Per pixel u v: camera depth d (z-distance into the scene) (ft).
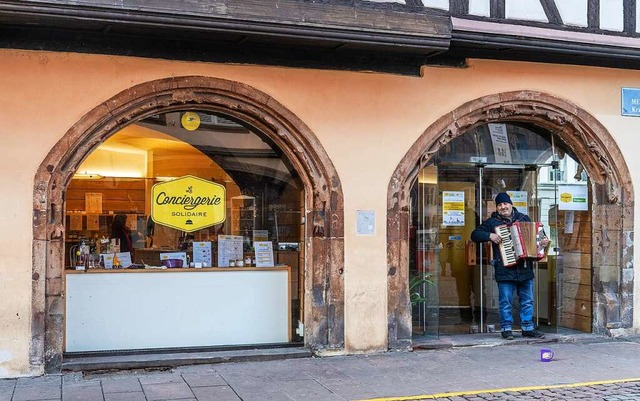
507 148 31.48
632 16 30.17
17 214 23.93
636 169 31.50
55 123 24.27
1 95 23.85
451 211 31.27
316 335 27.30
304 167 27.43
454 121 28.94
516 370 25.32
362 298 27.68
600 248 31.65
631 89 31.42
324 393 22.13
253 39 25.03
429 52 26.94
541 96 30.01
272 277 27.99
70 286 25.85
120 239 26.40
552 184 32.19
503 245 30.01
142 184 26.55
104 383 23.20
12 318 23.81
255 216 27.84
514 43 27.68
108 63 24.79
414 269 30.25
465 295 31.73
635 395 22.08
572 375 24.62
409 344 28.35
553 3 28.96
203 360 25.96
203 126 27.09
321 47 26.43
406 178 28.40
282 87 26.71
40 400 21.09
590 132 30.89
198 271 27.27
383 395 21.97
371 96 27.84
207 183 27.32
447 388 22.85
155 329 26.81
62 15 22.11
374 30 25.14
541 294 32.19
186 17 23.18
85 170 25.76
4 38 23.77
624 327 31.32
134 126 26.30
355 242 27.63
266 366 25.72
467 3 27.76
